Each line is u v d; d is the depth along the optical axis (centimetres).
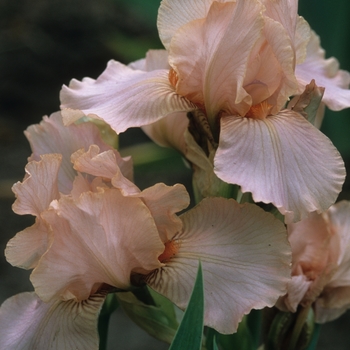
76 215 61
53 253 61
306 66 71
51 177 63
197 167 68
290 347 70
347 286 70
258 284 61
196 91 64
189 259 62
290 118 63
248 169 60
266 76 63
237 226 62
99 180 64
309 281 69
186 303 61
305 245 70
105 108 64
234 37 62
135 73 68
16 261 63
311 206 60
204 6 64
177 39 64
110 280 63
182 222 63
